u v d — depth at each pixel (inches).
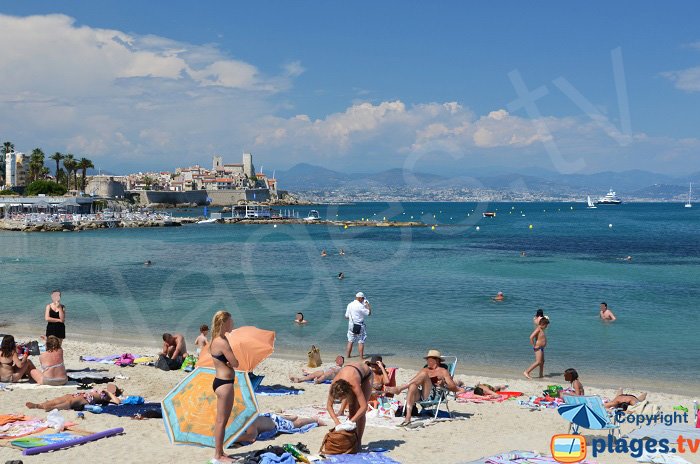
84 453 333.1
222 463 305.0
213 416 332.5
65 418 404.5
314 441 363.3
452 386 436.5
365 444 366.9
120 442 352.5
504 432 403.5
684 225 4601.4
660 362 696.4
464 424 424.2
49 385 507.8
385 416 438.0
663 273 1605.6
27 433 366.0
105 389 466.6
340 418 415.2
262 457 304.3
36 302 1160.8
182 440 330.6
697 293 1232.2
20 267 1765.5
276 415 399.5
